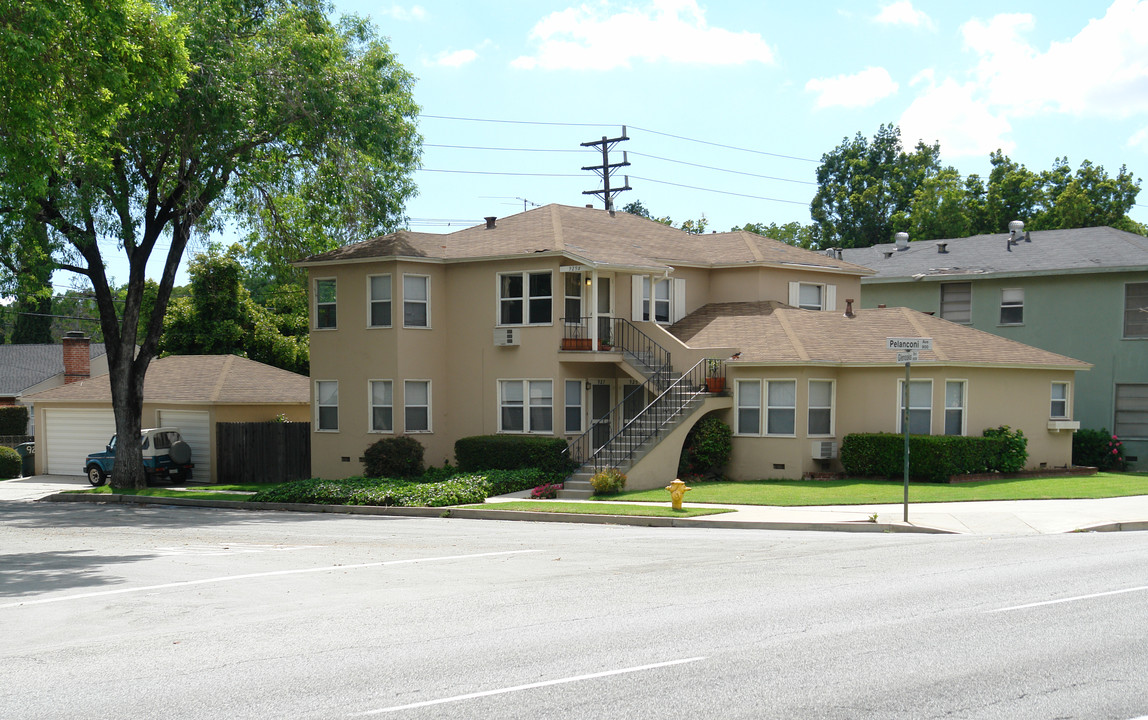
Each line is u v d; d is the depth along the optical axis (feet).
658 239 107.86
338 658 27.14
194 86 81.30
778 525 59.31
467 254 95.66
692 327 98.84
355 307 96.78
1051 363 91.15
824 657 26.25
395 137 98.32
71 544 55.31
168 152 89.20
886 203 219.00
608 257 93.45
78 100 57.52
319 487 81.46
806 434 86.02
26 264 93.40
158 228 96.22
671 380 89.71
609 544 51.42
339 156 91.66
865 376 87.56
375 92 95.40
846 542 51.44
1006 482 81.25
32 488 106.83
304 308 152.56
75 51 55.16
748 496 71.56
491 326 94.58
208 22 83.66
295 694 23.53
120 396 97.71
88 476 112.37
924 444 81.10
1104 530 57.21
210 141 85.81
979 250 125.70
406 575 41.65
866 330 93.04
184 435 109.70
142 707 22.70
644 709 21.83
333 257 97.30
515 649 27.76
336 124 91.25
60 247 92.38
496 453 87.66
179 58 60.49
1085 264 110.42
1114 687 23.29
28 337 230.89
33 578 42.52
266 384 113.39
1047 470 90.94
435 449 95.50
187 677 25.39
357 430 96.17
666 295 102.42
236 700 23.12
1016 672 24.61
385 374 94.38
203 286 142.51
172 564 46.01
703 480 85.92
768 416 87.45
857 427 87.66
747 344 90.12
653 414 86.43
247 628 31.50
